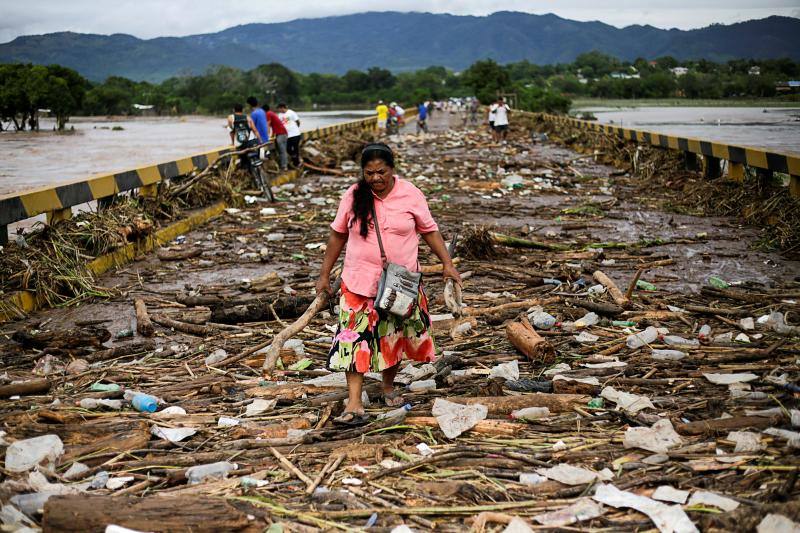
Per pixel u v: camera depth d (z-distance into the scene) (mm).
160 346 6316
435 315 6656
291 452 4008
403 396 4832
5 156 31406
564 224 11680
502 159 23016
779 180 12883
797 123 41219
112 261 9180
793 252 9312
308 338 6309
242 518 3135
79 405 4738
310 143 23094
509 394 4805
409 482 3623
